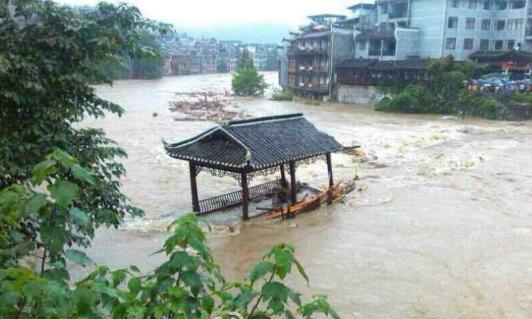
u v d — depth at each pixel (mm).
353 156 33094
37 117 9883
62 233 3496
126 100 71750
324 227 19469
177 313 3352
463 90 55156
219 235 18375
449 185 26172
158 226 19141
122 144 36438
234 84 82875
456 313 12938
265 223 19562
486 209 22078
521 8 63094
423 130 45562
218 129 19469
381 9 72312
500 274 15336
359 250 17141
